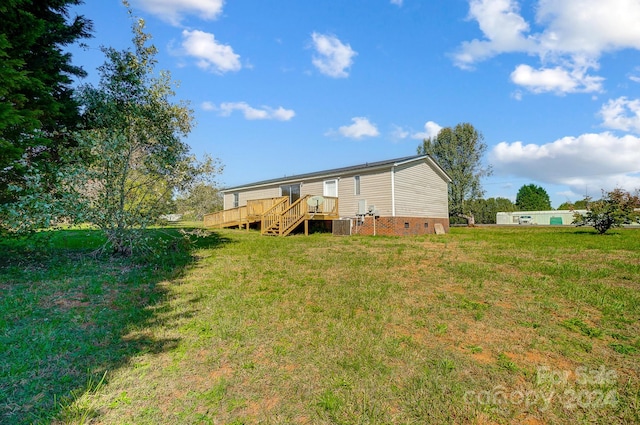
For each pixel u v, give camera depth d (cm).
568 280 544
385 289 496
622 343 310
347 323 360
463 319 373
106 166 683
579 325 353
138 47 761
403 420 201
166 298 455
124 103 759
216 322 366
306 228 1516
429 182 1806
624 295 454
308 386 239
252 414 208
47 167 645
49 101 661
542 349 298
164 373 258
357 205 1627
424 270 629
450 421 200
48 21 715
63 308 406
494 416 204
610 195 1468
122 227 715
